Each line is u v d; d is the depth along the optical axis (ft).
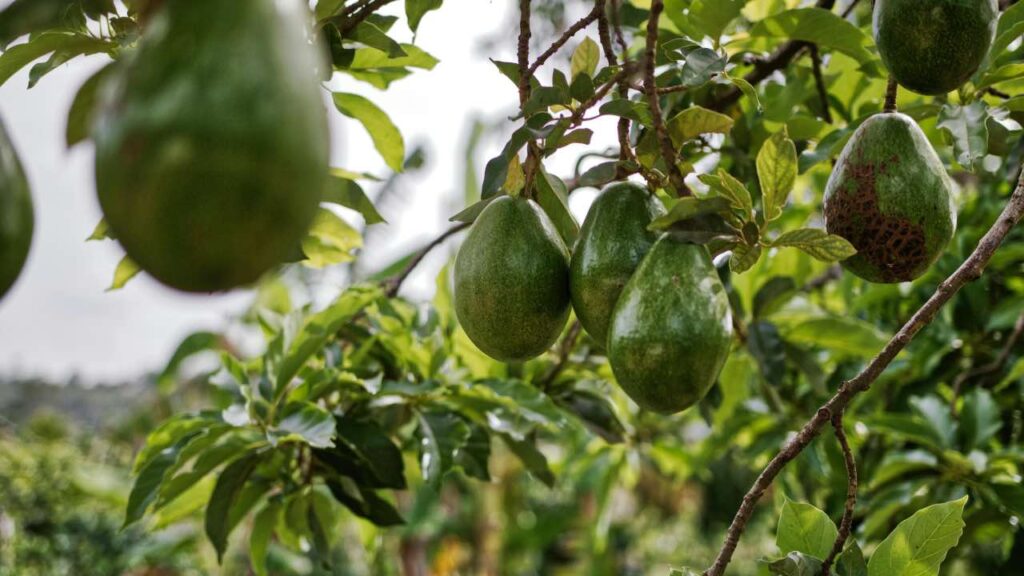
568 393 6.50
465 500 19.21
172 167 3.59
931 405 6.68
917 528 4.66
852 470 4.61
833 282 8.32
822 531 4.75
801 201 8.36
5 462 16.96
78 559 15.71
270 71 3.64
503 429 5.98
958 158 5.13
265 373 5.98
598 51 5.16
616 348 4.51
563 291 4.80
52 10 4.38
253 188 3.60
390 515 5.97
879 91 6.23
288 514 6.20
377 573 14.99
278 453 5.95
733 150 6.01
